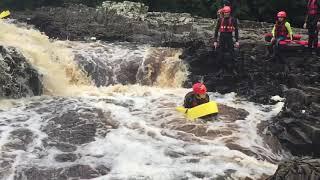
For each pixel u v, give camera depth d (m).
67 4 21.11
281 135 8.94
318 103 9.07
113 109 9.80
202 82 12.20
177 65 12.66
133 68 12.59
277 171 6.66
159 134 8.64
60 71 11.79
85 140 8.23
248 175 7.28
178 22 16.78
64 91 11.08
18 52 10.59
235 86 11.88
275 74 11.93
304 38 15.02
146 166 7.42
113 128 8.80
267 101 11.08
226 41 12.07
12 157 7.46
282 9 21.66
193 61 12.66
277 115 9.81
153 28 16.38
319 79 11.35
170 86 12.51
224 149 8.19
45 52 11.91
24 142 7.98
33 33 12.91
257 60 12.71
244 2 21.75
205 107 9.56
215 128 9.11
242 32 16.50
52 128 8.59
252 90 11.58
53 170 7.18
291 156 8.65
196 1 22.50
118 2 19.91
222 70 12.26
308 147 8.50
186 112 9.71
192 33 15.39
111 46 13.59
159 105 10.27
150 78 12.56
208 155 7.93
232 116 9.89
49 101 10.12
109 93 11.11
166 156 7.78
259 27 18.02
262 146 8.66
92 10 18.66
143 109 9.94
